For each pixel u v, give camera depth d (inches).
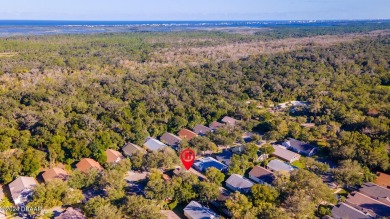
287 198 2327.8
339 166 2940.5
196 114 4439.0
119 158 3260.3
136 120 3937.0
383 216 2277.3
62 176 2805.1
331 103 4603.8
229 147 3607.3
